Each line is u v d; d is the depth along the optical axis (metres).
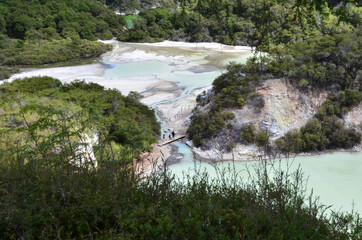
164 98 58.72
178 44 115.19
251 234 5.53
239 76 47.22
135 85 67.56
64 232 5.72
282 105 42.41
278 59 46.62
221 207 6.57
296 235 5.77
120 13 170.50
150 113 45.41
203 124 41.72
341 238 6.30
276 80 44.66
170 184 7.75
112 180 6.93
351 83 44.72
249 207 6.52
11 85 49.88
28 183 6.47
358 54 45.44
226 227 5.72
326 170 33.50
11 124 14.42
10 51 100.62
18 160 7.02
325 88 44.53
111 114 37.44
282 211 6.41
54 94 41.81
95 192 6.37
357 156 37.12
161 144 41.03
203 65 81.44
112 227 5.70
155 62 88.25
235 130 40.41
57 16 132.50
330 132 39.81
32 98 23.50
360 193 28.48
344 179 31.33
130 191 6.74
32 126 8.33
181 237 5.48
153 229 5.55
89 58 102.38
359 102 43.62
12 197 5.77
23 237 5.08
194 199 6.88
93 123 9.38
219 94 45.88
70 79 74.12
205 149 39.78
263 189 7.16
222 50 97.44
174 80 70.12
